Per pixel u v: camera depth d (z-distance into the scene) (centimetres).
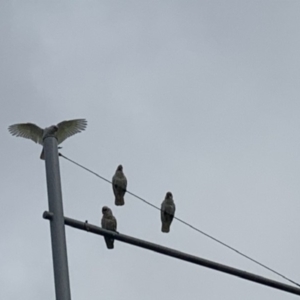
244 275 1596
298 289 1614
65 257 1430
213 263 1584
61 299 1383
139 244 1554
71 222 1508
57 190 1494
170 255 1567
